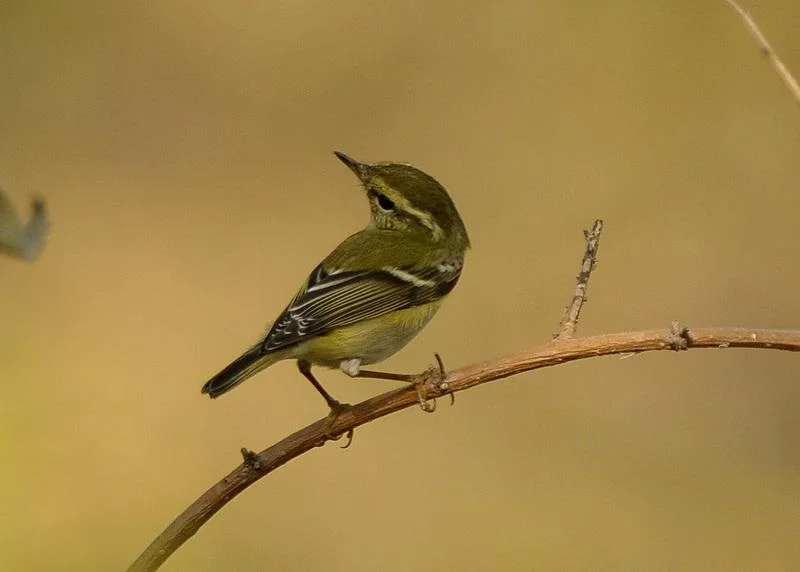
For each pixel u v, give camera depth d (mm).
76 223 15445
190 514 5488
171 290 14500
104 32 18031
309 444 5797
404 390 5969
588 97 16453
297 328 6734
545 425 12852
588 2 17406
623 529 11648
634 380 13383
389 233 7730
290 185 16312
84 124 17078
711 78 16391
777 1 16703
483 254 14531
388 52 17562
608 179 15375
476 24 17656
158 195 16078
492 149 15969
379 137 16391
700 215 14898
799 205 14938
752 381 13320
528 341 13430
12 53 17609
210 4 18359
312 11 18156
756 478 12422
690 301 14008
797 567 11250
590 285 14180
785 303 13953
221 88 17516
